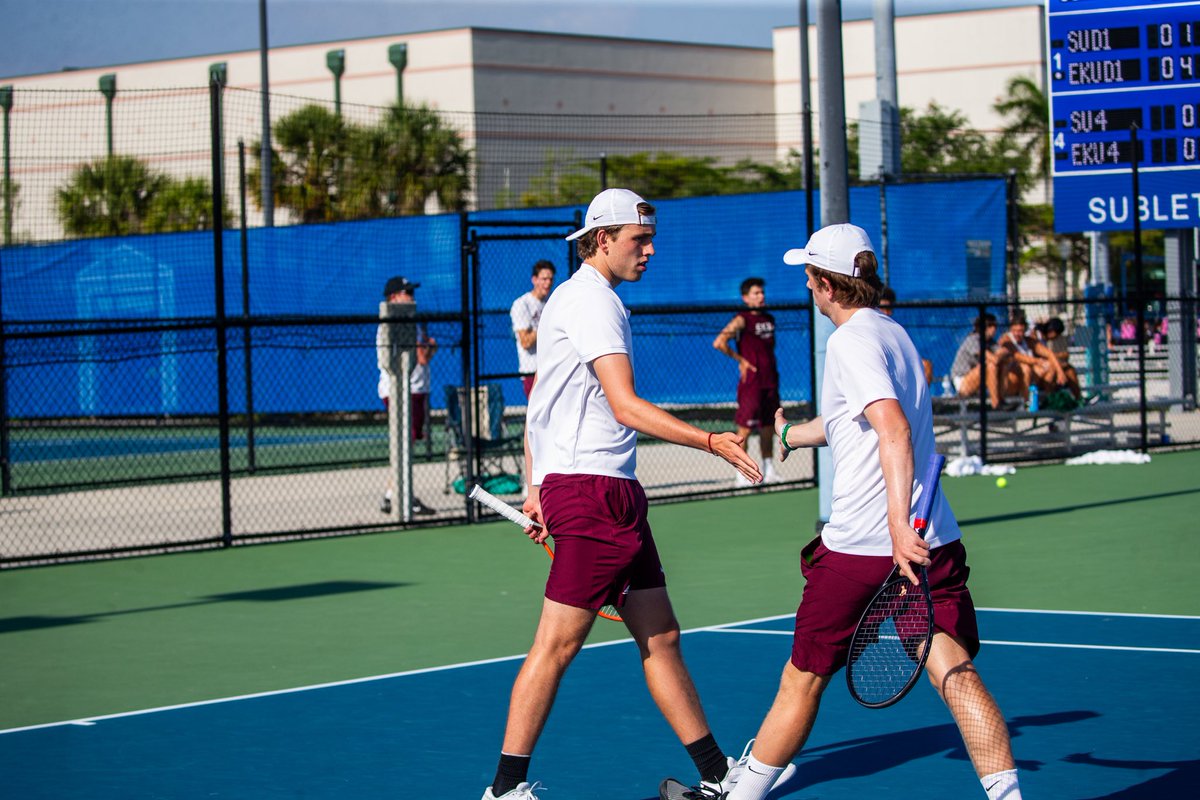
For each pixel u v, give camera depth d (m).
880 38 24.02
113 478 20.14
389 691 7.83
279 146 34.41
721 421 25.12
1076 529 13.32
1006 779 4.96
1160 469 17.94
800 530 13.69
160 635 9.61
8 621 10.23
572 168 45.09
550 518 5.62
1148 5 21.23
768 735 5.20
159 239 27.67
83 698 7.89
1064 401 19.50
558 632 5.56
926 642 4.88
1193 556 11.69
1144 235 45.03
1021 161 46.88
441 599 10.66
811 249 5.34
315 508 16.52
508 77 51.81
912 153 46.31
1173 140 21.25
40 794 6.11
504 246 26.61
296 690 7.91
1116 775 6.00
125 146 36.84
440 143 37.66
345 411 26.66
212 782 6.23
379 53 52.38
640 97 55.34
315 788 6.11
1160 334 30.98
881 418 4.91
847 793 5.88
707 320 25.70
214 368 27.25
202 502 17.38
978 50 62.03
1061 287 46.28
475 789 6.04
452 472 19.44
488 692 7.75
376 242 26.67
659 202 26.33
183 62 53.31
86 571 12.38
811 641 5.13
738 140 58.06
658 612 5.78
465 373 14.77
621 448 5.63
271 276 27.22
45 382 28.36
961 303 17.12
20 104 29.69
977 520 14.06
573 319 5.54
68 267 28.28
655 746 6.64
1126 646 8.42
